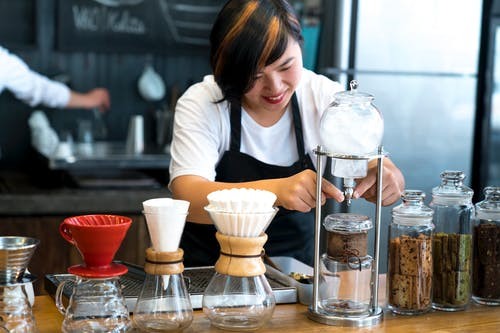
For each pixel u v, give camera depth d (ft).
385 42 11.95
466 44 12.50
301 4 13.19
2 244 4.68
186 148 6.57
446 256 5.59
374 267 5.35
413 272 5.44
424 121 12.41
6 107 13.92
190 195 6.10
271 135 7.09
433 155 12.57
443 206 5.62
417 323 5.31
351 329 5.12
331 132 5.03
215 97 6.80
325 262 5.26
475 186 13.07
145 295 4.91
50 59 14.11
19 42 13.89
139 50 14.32
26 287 5.05
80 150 13.21
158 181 13.09
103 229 4.49
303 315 5.41
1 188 11.78
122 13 14.14
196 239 7.74
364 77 11.88
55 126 14.23
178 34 14.43
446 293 5.60
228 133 6.94
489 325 5.31
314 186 5.44
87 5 13.96
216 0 14.51
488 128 12.82
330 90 7.13
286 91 6.11
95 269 4.63
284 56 5.82
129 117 14.64
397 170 6.07
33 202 11.14
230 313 4.99
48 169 12.34
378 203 5.30
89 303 4.67
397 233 5.49
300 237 7.95
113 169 12.97
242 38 5.71
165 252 4.84
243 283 4.96
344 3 11.60
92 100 13.66
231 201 4.78
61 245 11.28
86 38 14.03
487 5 12.67
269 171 7.15
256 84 6.00
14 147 14.05
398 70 12.10
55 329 5.05
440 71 12.39
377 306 5.39
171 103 14.24
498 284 5.75
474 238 5.82
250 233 4.89
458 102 12.61
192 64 14.85
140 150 13.28
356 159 5.01
